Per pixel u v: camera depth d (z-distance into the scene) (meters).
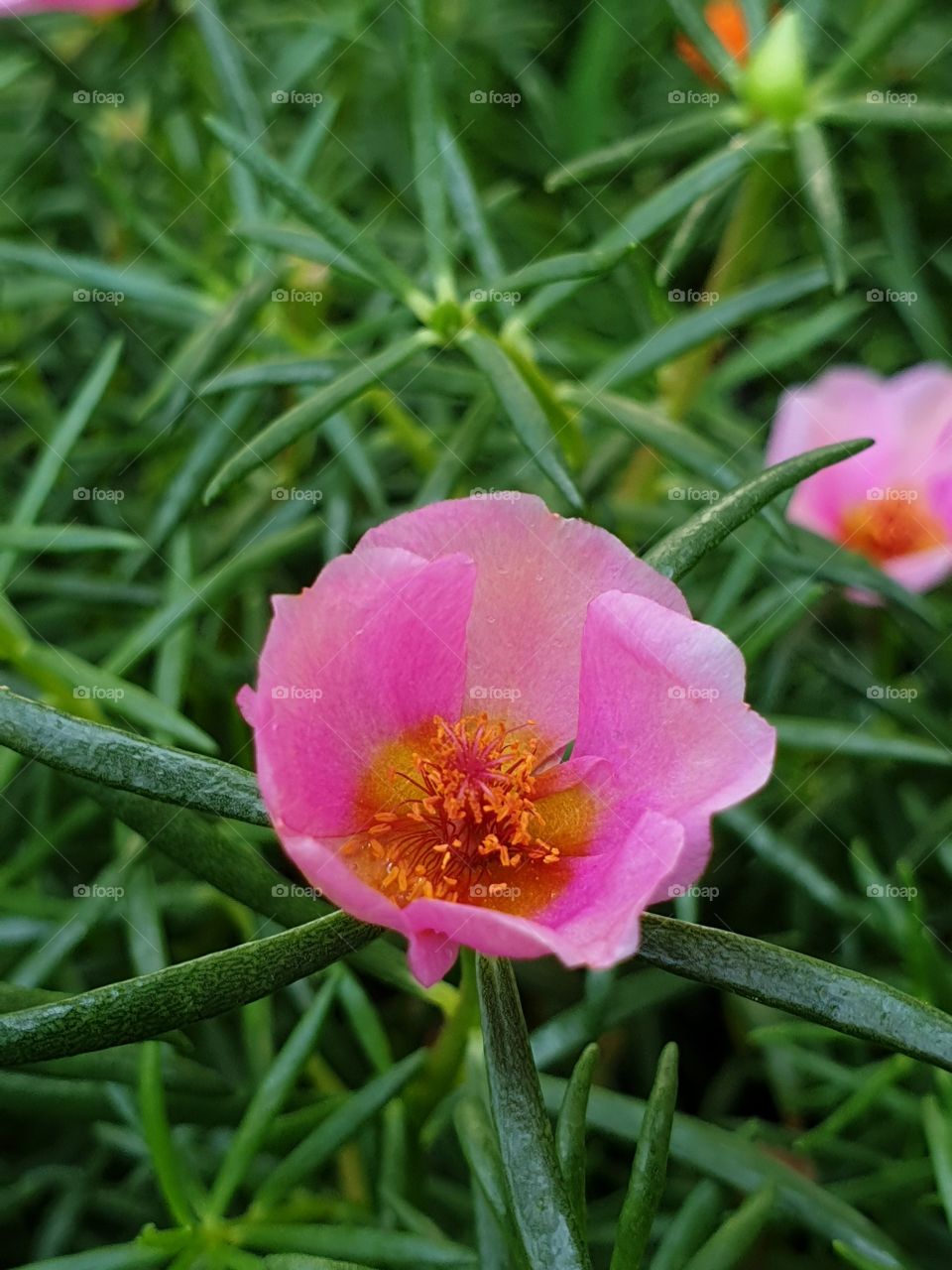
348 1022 0.10
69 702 0.08
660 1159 0.06
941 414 0.11
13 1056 0.05
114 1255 0.07
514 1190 0.05
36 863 0.10
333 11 0.13
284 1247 0.07
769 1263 0.09
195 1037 0.10
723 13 0.11
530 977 0.10
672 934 0.06
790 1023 0.09
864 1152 0.09
